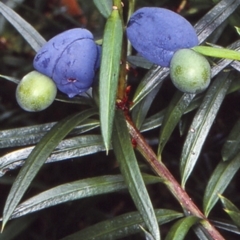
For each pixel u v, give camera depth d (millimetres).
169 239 323
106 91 297
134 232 349
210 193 360
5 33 531
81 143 347
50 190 338
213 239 343
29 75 322
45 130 348
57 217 441
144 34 316
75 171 455
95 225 349
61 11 526
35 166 322
